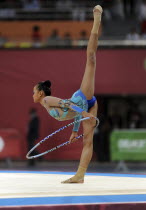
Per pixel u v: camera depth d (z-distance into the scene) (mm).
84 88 18203
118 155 40125
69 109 17719
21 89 46469
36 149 43812
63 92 45938
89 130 18766
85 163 18891
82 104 18203
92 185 18203
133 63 46062
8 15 49594
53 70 46125
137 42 46062
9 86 46562
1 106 46750
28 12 49812
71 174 24109
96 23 18281
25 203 14109
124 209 14414
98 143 45062
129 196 15461
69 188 17125
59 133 44469
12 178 21297
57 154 44531
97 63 46219
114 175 23609
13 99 46562
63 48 46125
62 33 49500
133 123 47219
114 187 17641
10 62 46438
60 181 19734
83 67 45844
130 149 40250
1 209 13508
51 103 17734
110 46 46125
